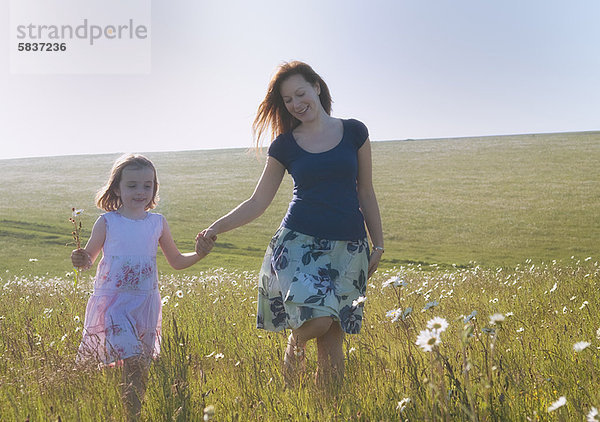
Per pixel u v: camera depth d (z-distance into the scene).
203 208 53.81
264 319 4.24
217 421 3.09
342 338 4.21
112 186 4.51
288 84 4.36
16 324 6.22
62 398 3.41
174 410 3.12
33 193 61.25
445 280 12.82
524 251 37.50
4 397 3.49
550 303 6.51
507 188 56.34
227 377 3.93
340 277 4.13
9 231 44.66
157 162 81.44
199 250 4.52
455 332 4.55
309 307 3.85
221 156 84.19
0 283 15.27
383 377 3.55
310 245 4.12
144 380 3.79
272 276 4.17
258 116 4.67
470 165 68.31
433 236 42.62
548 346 4.12
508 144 79.25
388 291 9.37
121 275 4.26
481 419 2.58
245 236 44.09
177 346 4.11
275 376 3.83
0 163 83.12
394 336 4.59
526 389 3.11
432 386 2.44
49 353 4.31
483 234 42.41
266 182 4.51
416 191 57.56
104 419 3.09
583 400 2.90
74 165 79.81
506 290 9.02
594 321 4.98
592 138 77.94
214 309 7.28
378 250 4.51
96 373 3.79
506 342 4.23
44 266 34.38
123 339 4.04
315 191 4.19
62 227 46.69
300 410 3.16
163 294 10.16
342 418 2.99
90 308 4.26
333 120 4.48
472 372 3.20
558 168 62.84
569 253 36.34
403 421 2.83
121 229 4.35
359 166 4.52
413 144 86.69
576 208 47.56
